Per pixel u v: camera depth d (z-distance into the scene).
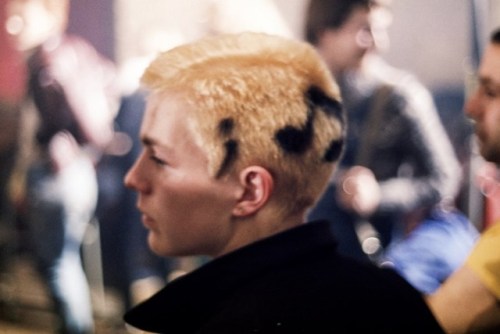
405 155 3.09
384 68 3.10
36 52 3.57
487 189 2.98
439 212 3.04
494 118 1.58
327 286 1.03
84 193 3.54
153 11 3.38
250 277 1.04
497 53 1.58
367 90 3.11
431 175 3.05
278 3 3.18
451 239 2.92
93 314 3.59
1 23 3.62
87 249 3.57
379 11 3.07
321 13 3.09
